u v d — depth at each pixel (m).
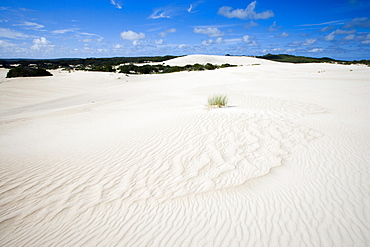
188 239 3.04
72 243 3.07
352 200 3.66
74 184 4.40
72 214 3.61
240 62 83.19
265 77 27.69
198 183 4.26
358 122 8.01
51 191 4.19
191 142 6.00
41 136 7.52
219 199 3.83
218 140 6.04
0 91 21.67
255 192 3.99
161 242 3.01
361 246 2.79
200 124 7.29
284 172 4.58
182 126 7.24
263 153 5.36
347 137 6.41
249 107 10.50
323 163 4.91
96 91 25.08
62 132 7.88
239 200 3.80
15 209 3.73
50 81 29.36
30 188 4.30
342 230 3.05
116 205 3.77
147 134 6.84
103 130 7.77
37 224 3.43
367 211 3.39
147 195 3.98
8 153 6.02
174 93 18.22
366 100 12.56
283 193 3.93
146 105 12.78
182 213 3.55
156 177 4.51
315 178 4.35
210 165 4.85
